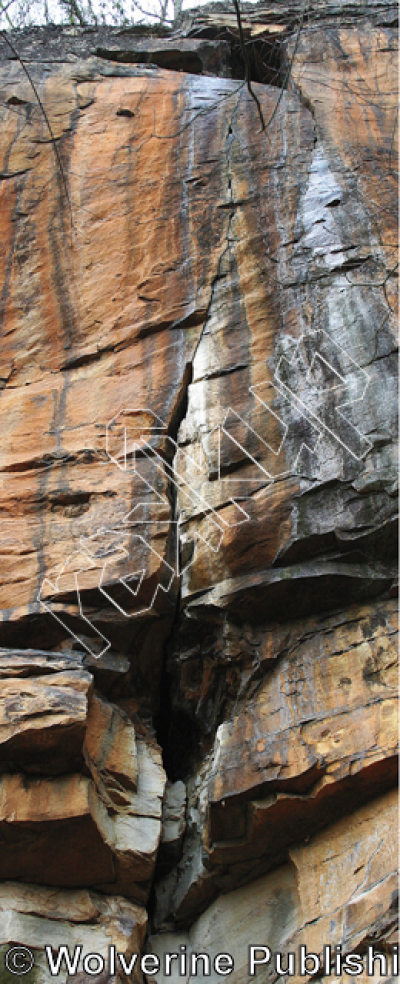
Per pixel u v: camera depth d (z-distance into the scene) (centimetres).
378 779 497
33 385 672
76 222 761
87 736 534
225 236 724
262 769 515
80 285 723
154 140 809
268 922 518
